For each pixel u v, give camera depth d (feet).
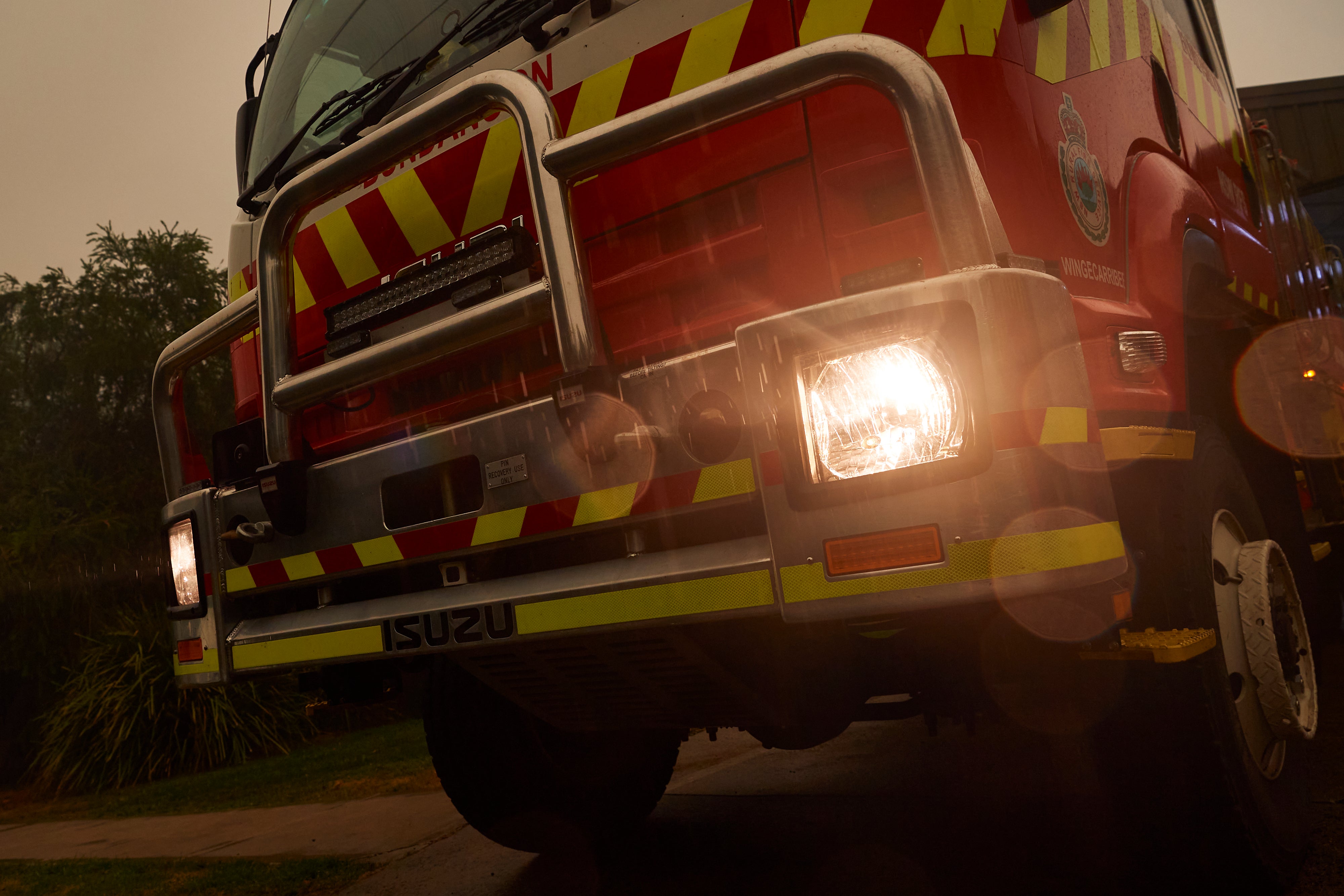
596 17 7.01
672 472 5.47
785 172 6.09
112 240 36.65
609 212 6.75
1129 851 6.72
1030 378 4.70
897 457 4.77
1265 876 6.43
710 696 6.79
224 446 8.04
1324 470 12.24
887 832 9.27
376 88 8.81
